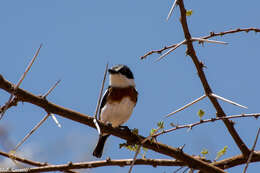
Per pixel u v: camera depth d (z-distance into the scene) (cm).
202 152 838
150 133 778
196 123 726
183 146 820
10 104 709
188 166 816
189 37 770
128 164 827
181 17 765
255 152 885
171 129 725
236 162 890
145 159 841
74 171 851
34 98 727
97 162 830
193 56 786
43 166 830
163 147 818
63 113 758
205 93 782
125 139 836
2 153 808
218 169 818
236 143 884
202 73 788
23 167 823
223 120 855
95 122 715
